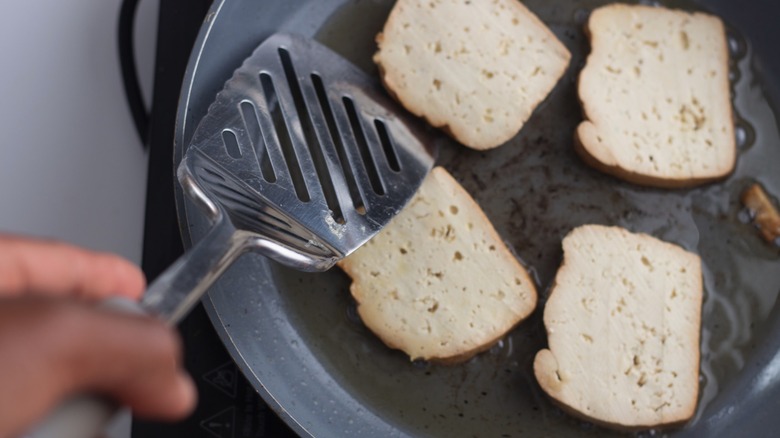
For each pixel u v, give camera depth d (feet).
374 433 1.65
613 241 1.71
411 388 1.67
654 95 1.77
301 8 1.79
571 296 1.69
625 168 1.73
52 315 0.90
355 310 1.70
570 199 1.75
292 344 1.68
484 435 1.66
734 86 1.81
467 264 1.70
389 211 1.66
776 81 1.80
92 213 1.77
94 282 1.11
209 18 1.65
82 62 1.83
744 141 1.78
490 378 1.68
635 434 1.67
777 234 1.73
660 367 1.67
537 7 1.82
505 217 1.74
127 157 1.80
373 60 1.77
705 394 1.69
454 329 1.68
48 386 0.88
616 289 1.70
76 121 1.81
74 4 1.85
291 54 1.70
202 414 1.61
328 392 1.66
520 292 1.69
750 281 1.73
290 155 1.66
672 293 1.70
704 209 1.75
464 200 1.72
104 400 0.99
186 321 1.65
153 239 1.67
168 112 1.73
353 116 1.71
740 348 1.71
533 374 1.68
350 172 1.67
